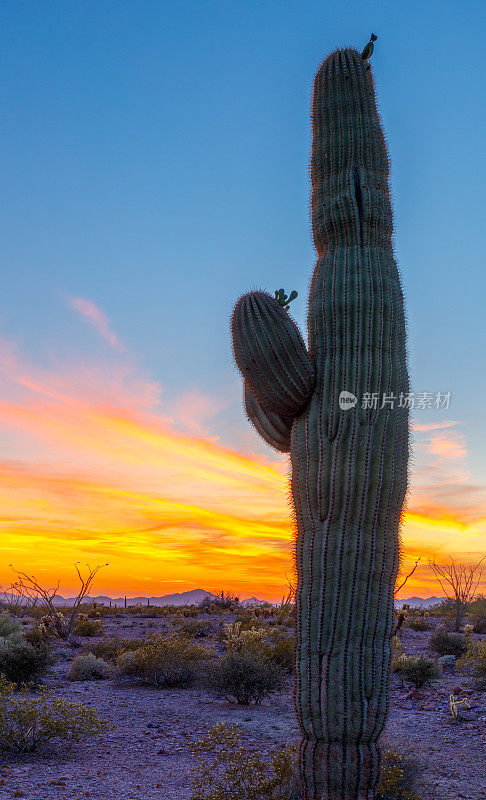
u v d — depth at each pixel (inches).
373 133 243.6
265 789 211.9
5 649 490.3
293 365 216.8
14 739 292.8
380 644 197.0
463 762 285.7
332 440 209.2
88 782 247.0
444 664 593.9
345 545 200.4
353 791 186.9
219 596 1561.3
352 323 217.8
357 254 228.1
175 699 437.1
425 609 1253.1
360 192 235.9
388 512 204.7
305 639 200.5
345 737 188.2
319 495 206.7
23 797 222.2
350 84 246.7
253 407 259.0
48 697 318.3
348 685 190.5
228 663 428.1
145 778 255.6
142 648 518.3
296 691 200.1
